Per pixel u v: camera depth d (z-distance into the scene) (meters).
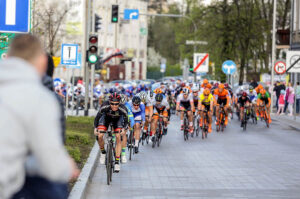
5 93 7.23
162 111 39.47
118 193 21.31
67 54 48.94
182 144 40.41
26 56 7.80
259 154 34.47
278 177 25.58
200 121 46.41
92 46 55.69
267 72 103.88
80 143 35.25
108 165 23.50
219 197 20.56
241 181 24.38
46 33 58.47
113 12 66.12
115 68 175.25
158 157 32.97
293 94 71.75
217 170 27.72
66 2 75.75
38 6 53.00
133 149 34.94
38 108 7.25
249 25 92.00
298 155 34.09
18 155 7.25
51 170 7.29
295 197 20.77
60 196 8.53
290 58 61.31
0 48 21.08
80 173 23.50
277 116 70.00
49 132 7.25
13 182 7.32
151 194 21.12
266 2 117.94
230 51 93.19
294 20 100.81
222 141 42.56
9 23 17.62
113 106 24.72
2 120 7.11
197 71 77.12
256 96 60.03
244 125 52.78
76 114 63.66
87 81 59.31
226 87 64.94
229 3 94.25
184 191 21.80
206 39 94.94
